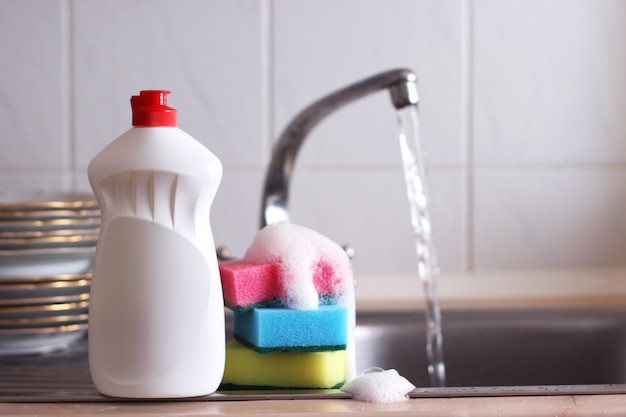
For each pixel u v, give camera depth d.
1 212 1.16
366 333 1.33
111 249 0.81
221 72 1.62
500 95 1.67
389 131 1.65
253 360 0.89
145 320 0.80
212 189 0.82
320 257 0.92
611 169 1.69
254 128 1.63
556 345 1.38
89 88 1.60
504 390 0.87
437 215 1.67
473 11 1.66
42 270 1.17
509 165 1.67
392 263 1.66
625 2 1.68
